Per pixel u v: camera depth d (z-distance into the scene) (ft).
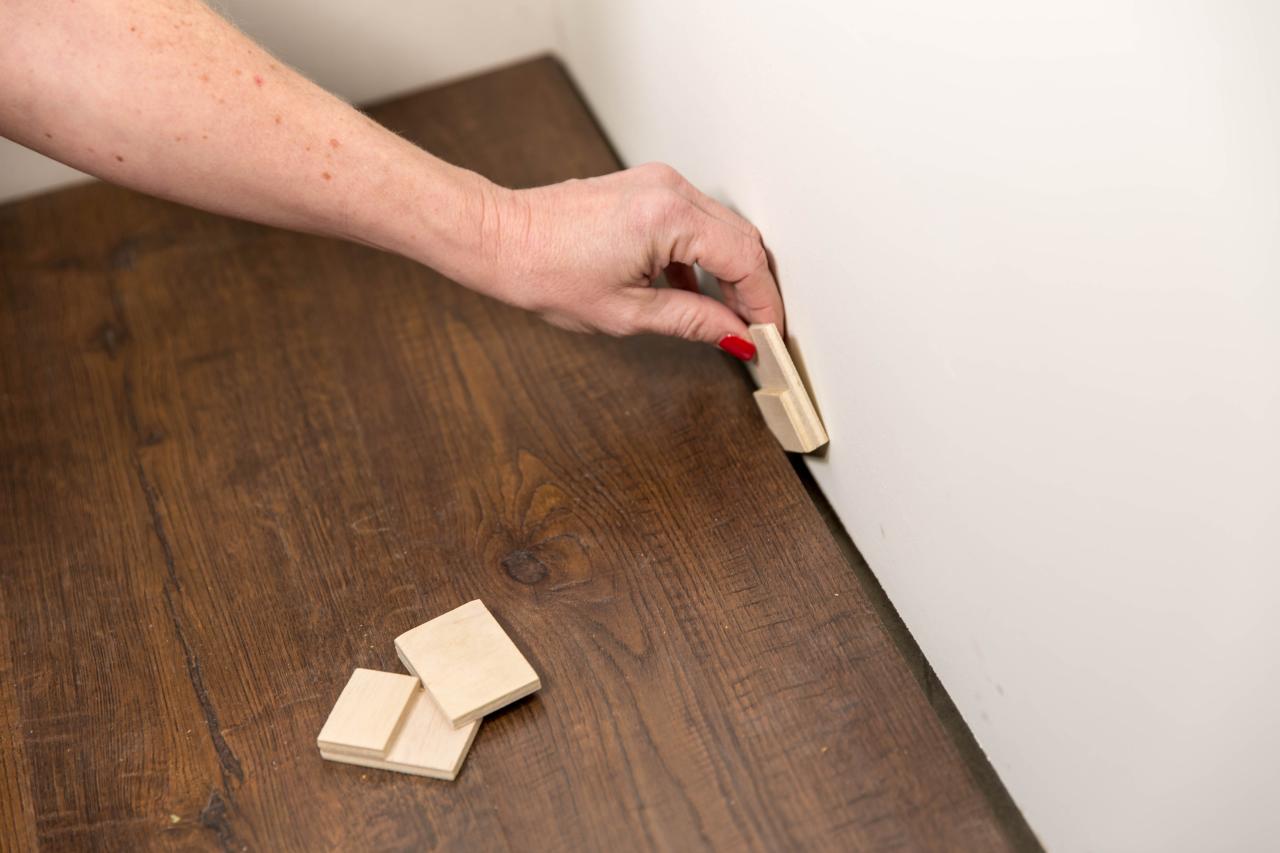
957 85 1.96
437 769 2.61
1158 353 1.65
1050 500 2.02
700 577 2.96
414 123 4.71
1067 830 2.31
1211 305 1.53
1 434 3.66
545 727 2.70
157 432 3.59
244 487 3.39
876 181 2.36
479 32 4.88
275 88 2.86
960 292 2.13
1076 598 2.03
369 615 3.00
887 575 3.00
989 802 2.57
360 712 2.69
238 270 4.17
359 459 3.42
